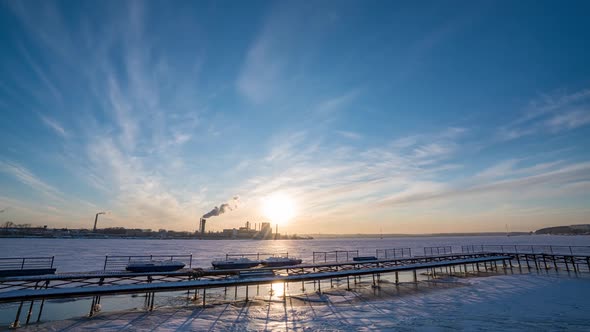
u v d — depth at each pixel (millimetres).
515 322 20797
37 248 122125
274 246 180000
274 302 28203
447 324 20547
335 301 28594
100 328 19500
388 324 20719
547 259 48594
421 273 50219
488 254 55031
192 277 30062
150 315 22844
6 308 25406
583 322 20594
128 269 27109
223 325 20469
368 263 40031
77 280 24656
